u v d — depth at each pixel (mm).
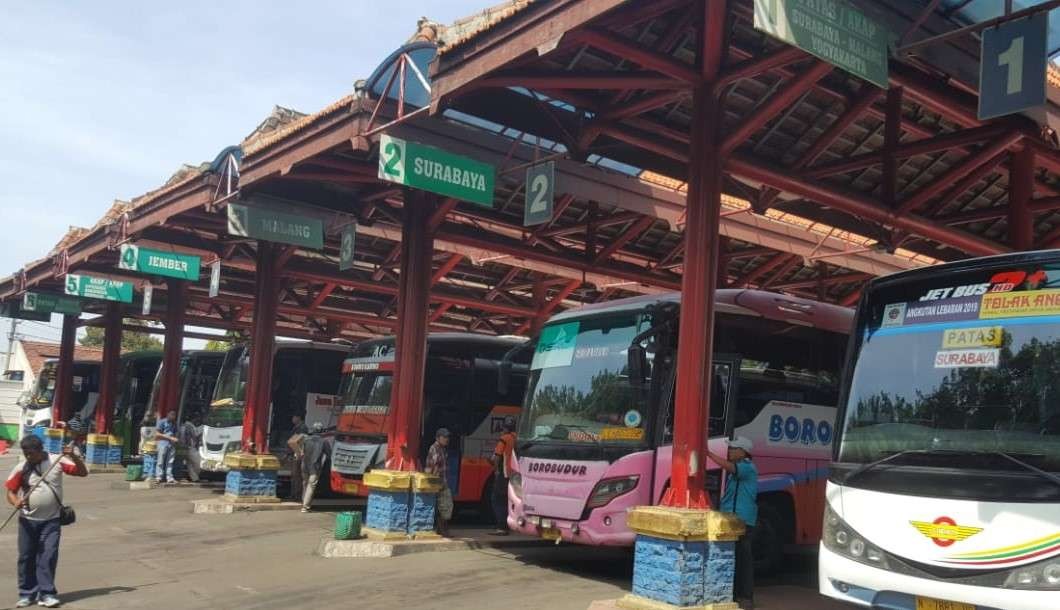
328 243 18953
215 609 9742
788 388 11969
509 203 15172
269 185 14930
